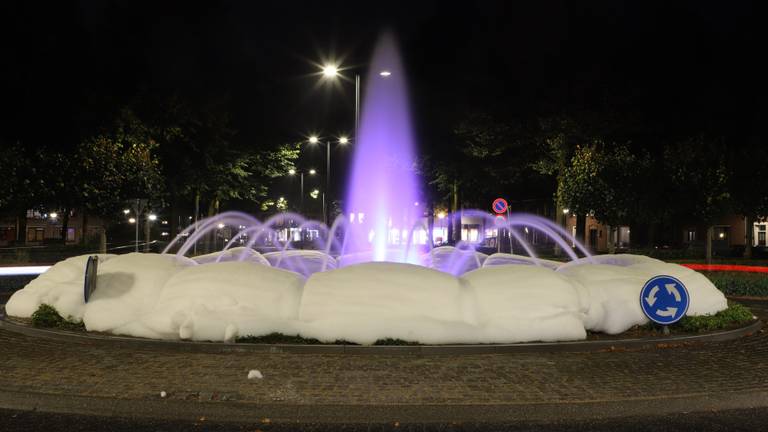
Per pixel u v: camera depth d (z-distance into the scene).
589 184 28.16
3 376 7.57
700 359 8.80
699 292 11.73
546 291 9.79
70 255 29.22
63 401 6.73
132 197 26.09
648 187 27.12
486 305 9.70
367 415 6.37
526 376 7.74
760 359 8.84
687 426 6.15
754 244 46.75
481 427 6.08
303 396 6.86
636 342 9.59
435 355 8.87
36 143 26.50
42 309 10.88
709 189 26.42
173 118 30.16
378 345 9.03
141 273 10.77
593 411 6.57
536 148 34.62
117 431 5.92
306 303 9.69
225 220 53.12
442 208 58.34
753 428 6.10
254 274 10.12
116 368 7.98
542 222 52.56
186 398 6.77
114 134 27.23
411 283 9.70
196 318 9.31
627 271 11.26
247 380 7.45
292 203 71.19
